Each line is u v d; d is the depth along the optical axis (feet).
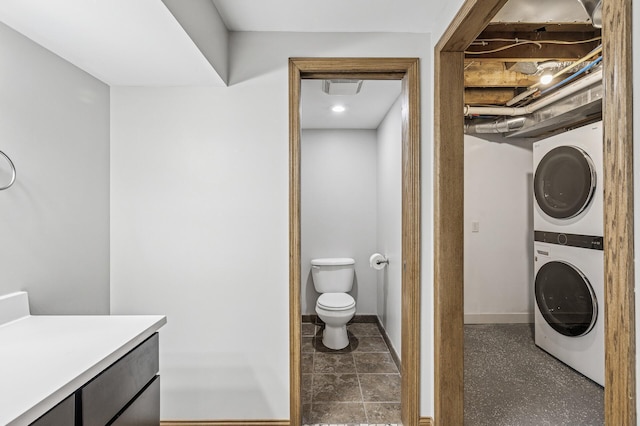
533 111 11.25
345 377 9.55
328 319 11.17
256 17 6.45
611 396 2.56
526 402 8.32
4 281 4.66
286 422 7.07
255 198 7.04
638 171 2.38
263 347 7.09
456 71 6.49
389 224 10.93
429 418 7.11
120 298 7.04
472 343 11.91
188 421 7.09
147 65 5.95
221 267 7.08
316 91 9.45
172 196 7.04
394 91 9.35
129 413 3.95
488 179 13.89
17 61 4.83
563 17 6.34
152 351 4.54
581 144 9.15
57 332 4.21
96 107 6.56
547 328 10.89
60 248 5.65
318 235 14.01
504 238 13.96
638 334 2.40
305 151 13.94
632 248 2.41
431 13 6.32
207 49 5.75
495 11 5.06
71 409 3.12
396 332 10.07
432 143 6.98
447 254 6.56
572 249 9.55
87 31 4.80
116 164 7.00
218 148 7.02
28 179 5.03
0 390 2.89
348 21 6.60
